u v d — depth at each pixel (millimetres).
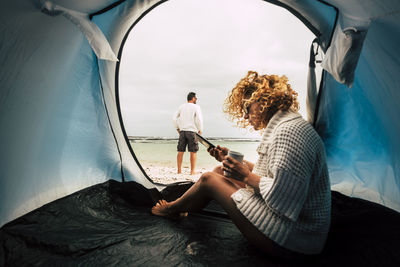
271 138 1150
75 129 2387
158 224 1807
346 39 1749
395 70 1844
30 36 1567
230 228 1771
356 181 2561
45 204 1939
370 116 2418
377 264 1299
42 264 1242
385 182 2301
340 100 2633
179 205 1735
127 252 1404
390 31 1626
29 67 1682
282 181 1030
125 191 2395
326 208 1171
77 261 1288
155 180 4152
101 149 2691
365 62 2115
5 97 1569
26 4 1396
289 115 1172
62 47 1924
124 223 1812
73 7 1737
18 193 1752
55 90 2031
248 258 1348
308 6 2369
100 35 1691
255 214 1178
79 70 2273
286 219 1121
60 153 2238
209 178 1495
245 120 1378
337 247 1474
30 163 1882
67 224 1718
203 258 1351
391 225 1748
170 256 1371
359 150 2596
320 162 1118
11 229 1545
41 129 1970
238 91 1344
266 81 1216
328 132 2857
